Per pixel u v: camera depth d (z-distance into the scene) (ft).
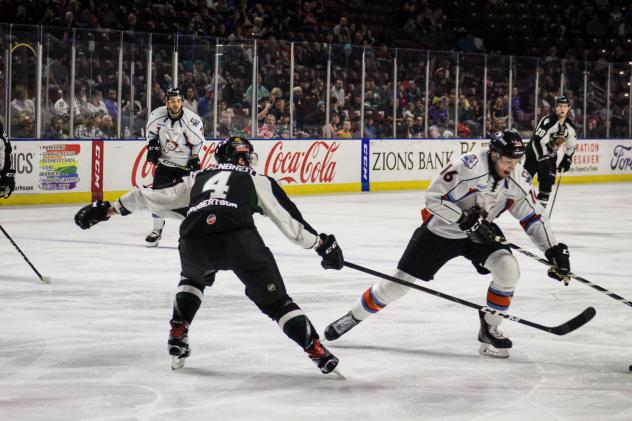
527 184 18.53
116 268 31.04
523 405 16.07
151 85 55.47
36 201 51.57
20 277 29.07
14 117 50.90
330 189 63.52
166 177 37.06
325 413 15.52
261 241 17.02
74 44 52.49
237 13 71.82
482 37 89.81
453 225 18.63
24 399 16.21
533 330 22.00
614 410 15.81
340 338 21.13
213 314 23.53
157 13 68.23
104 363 18.75
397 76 66.08
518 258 34.24
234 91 58.54
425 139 68.23
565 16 90.99
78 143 52.85
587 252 35.99
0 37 50.16
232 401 16.17
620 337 21.36
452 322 22.84
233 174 17.06
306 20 76.18
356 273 30.25
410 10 83.66
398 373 18.12
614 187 71.82
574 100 75.25
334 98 63.10
